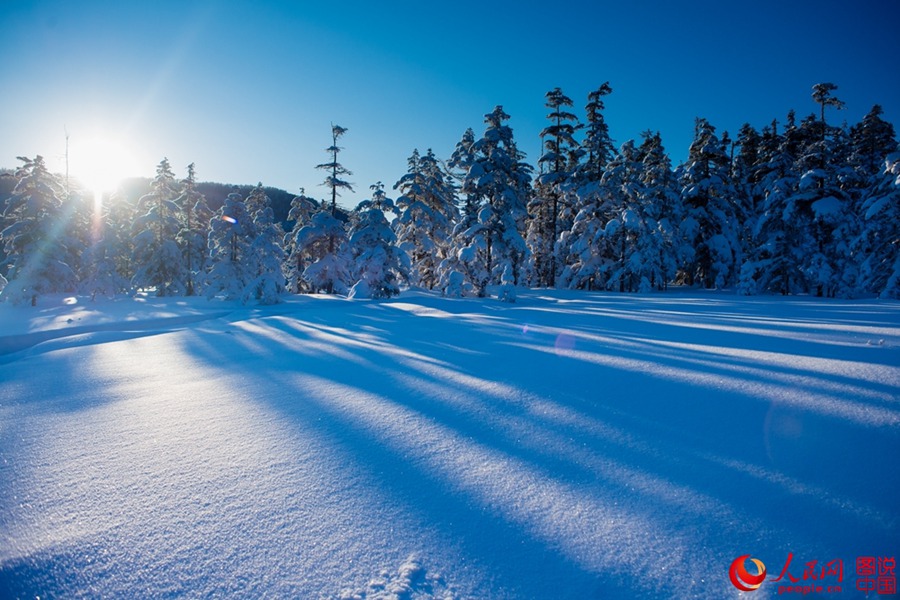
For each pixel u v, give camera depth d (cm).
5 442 403
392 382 585
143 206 3203
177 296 3080
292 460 339
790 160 3117
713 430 360
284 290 2436
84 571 216
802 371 514
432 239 3138
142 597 199
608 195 3050
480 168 2577
